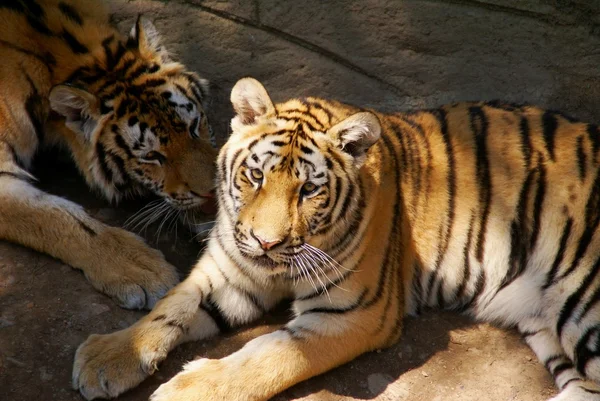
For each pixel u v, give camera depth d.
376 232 8.06
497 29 10.28
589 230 8.20
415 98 10.60
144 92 8.84
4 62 8.83
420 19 10.28
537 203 8.43
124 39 9.67
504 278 8.58
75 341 7.82
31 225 8.61
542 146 8.63
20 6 9.14
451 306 8.90
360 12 10.27
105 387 7.33
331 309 7.91
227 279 8.21
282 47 10.49
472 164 8.61
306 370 7.63
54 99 8.56
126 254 8.62
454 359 8.41
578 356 8.10
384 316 8.09
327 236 7.65
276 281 8.17
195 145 8.83
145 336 7.66
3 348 7.57
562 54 10.37
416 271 8.65
